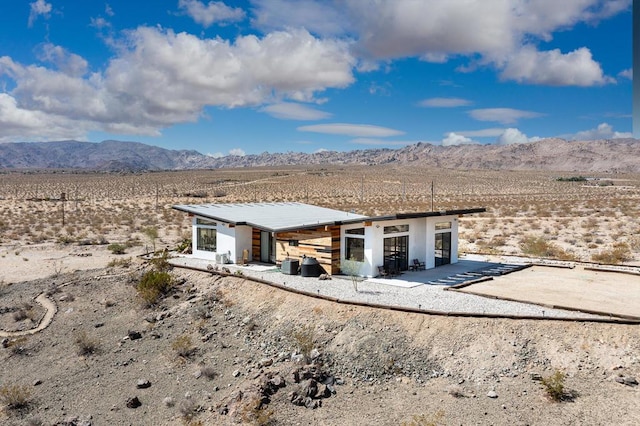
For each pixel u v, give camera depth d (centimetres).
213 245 3162
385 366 1669
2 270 3353
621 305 1939
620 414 1316
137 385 1738
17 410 1645
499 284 2381
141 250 4097
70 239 4591
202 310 2270
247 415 1447
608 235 4322
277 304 2177
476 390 1508
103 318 2380
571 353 1595
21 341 2156
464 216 6356
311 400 1513
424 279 2519
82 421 1540
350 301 2008
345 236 2656
